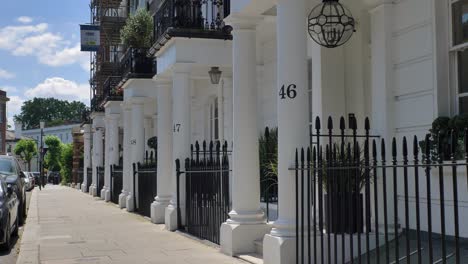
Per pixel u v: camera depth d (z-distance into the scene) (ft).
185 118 44.09
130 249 35.50
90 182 124.47
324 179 25.07
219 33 43.29
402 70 28.48
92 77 115.14
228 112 51.60
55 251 35.50
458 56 26.32
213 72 43.96
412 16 27.86
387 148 28.63
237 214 31.53
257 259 28.99
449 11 26.45
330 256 23.58
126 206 66.85
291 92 25.90
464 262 21.65
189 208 41.04
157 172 50.78
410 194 27.78
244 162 31.78
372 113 30.22
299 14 26.27
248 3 30.01
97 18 101.04
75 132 164.45
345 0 30.50
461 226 24.80
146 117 85.30
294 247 24.91
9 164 55.36
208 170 36.11
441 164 15.44
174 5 43.70
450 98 26.32
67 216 59.67
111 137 85.92
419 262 16.29
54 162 270.87
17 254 36.68
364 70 31.91
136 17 62.90
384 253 25.07
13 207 41.01
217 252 32.83
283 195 25.70
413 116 27.68
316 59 31.48
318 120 23.00
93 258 32.68
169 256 32.24
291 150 25.67
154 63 62.08
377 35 29.66
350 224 21.54
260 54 47.96
